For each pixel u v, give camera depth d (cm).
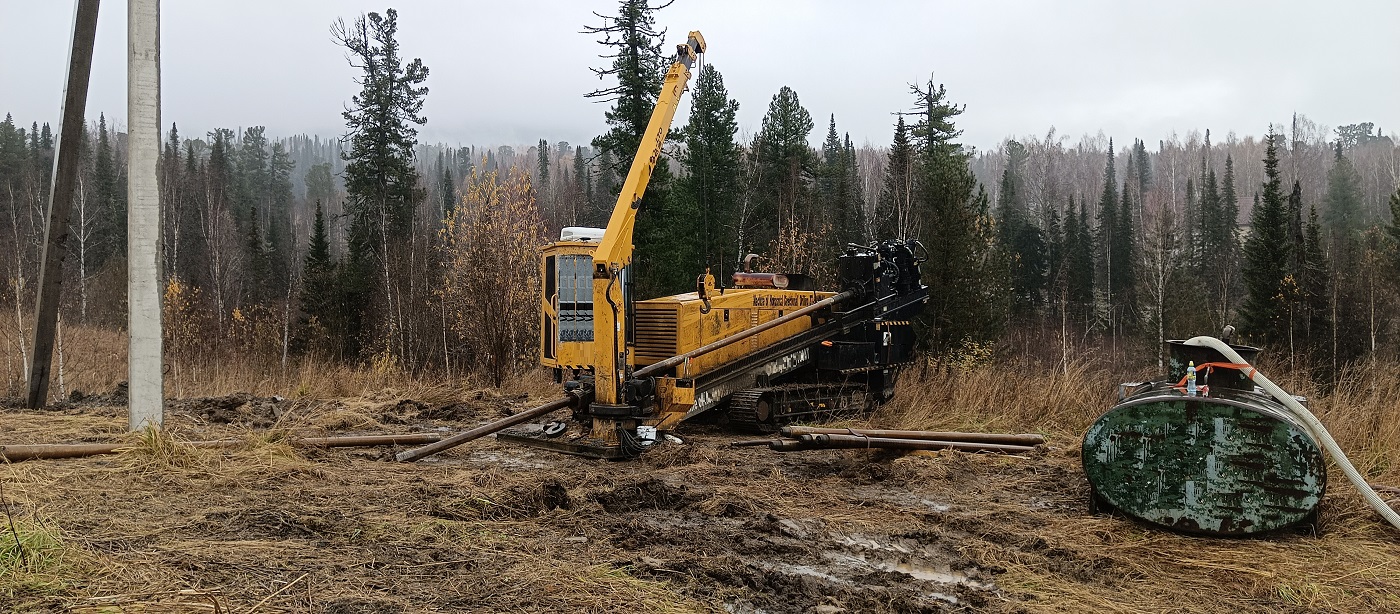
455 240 2256
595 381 863
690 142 3456
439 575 459
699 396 985
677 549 530
